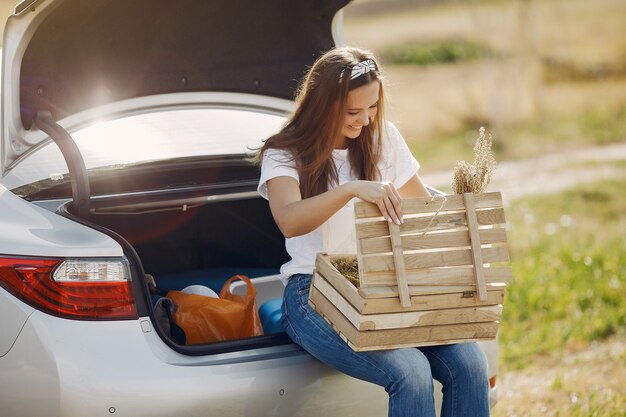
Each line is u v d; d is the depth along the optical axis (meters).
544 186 11.45
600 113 15.33
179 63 4.62
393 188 3.27
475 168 3.36
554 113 15.54
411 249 3.25
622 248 8.34
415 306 3.23
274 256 4.95
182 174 4.52
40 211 3.60
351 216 3.64
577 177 11.83
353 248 3.70
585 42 18.59
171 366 3.25
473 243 3.27
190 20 4.48
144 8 4.27
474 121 15.45
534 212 10.15
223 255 4.98
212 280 4.67
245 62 4.78
